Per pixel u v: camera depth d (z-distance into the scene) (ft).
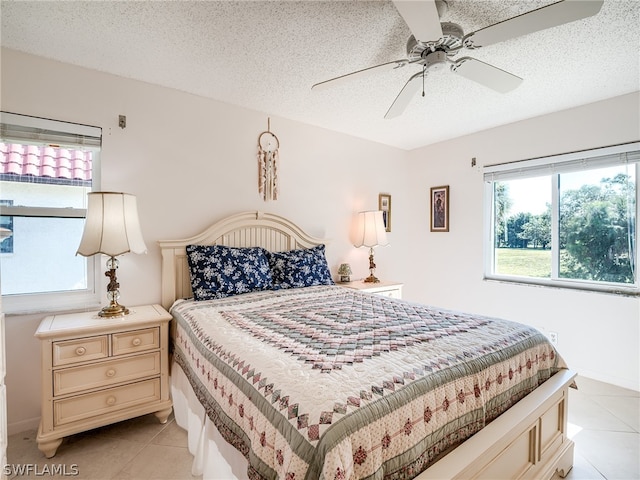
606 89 8.02
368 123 10.51
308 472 2.67
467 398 3.89
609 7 5.03
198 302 7.15
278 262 8.97
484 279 11.24
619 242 8.55
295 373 3.56
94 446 5.91
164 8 5.15
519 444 4.40
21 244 6.71
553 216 9.71
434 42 4.76
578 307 9.10
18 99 6.39
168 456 5.64
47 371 5.44
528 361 4.99
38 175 6.88
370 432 2.93
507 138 10.58
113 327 5.98
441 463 3.42
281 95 8.43
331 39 5.94
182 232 8.28
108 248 6.04
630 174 8.35
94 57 6.64
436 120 10.22
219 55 6.54
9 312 6.35
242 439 3.60
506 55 6.48
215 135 8.74
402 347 4.31
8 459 5.56
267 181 9.68
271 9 5.14
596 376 8.74
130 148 7.56
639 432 6.46
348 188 11.70
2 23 5.53
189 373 5.67
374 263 12.09
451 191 12.20
